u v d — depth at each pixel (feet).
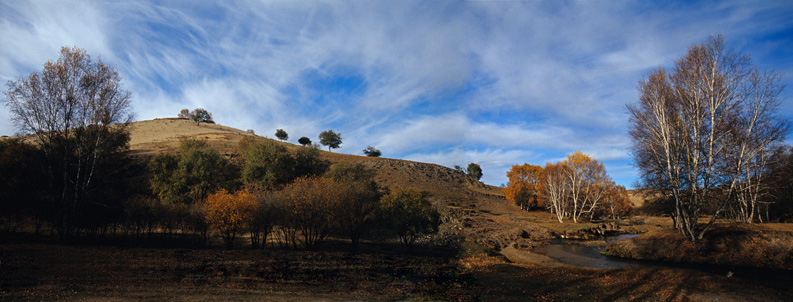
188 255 76.48
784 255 76.18
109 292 45.16
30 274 51.93
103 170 119.24
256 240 96.94
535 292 55.36
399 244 106.73
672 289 54.85
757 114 82.69
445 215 134.92
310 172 188.03
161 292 46.73
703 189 87.35
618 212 214.90
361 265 74.38
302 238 104.88
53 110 87.81
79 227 89.20
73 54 89.71
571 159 193.16
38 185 98.68
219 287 51.90
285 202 94.07
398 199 101.24
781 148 89.04
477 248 99.40
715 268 75.82
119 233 98.27
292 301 45.83
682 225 91.91
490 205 213.87
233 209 87.76
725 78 84.12
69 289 45.65
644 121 96.89
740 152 84.02
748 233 85.25
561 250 107.14
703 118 86.99
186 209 95.61
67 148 90.12
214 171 148.77
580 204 201.77
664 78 92.63
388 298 50.65
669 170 90.12
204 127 368.89
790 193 107.65
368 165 248.32
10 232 90.38
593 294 53.88
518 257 92.63
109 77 94.53
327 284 58.13
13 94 82.64
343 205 94.38
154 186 142.20
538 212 219.00
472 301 50.65
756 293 51.88
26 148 103.50
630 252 94.07
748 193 101.96
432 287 57.82
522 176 230.48
